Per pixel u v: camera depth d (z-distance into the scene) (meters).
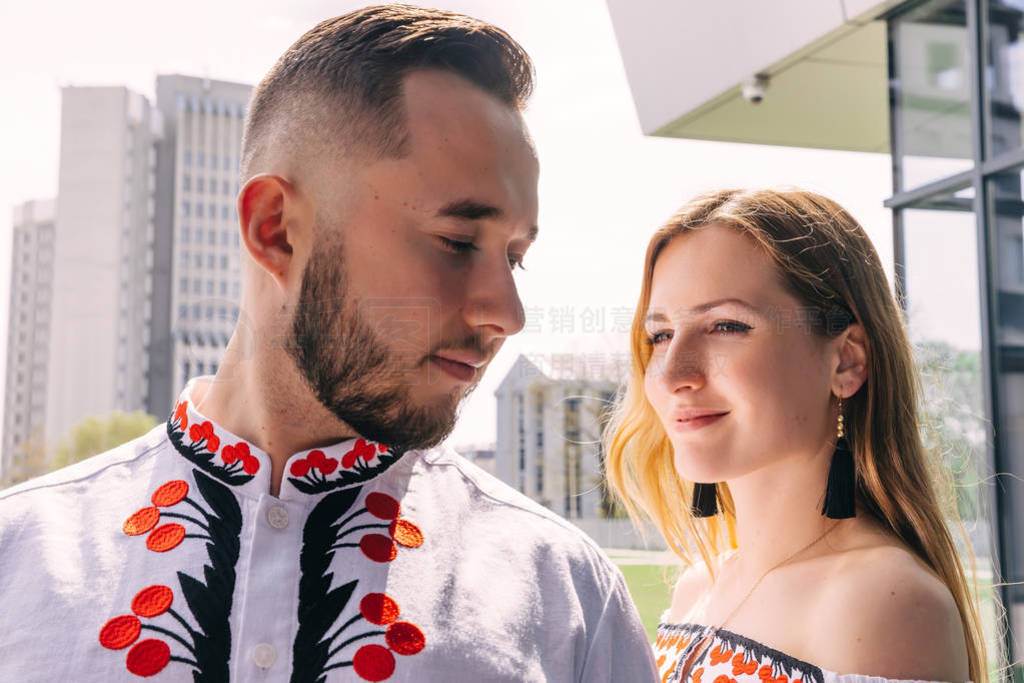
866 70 5.20
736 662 1.23
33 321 56.34
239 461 0.78
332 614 0.72
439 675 0.72
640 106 6.30
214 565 0.73
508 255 0.82
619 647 0.85
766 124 6.05
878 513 1.32
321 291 0.75
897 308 1.37
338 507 0.78
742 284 1.25
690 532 1.64
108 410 51.03
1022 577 3.17
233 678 0.69
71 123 53.09
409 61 0.75
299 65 0.80
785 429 1.25
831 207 1.34
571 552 0.87
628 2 6.09
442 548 0.80
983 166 3.92
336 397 0.76
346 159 0.74
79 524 0.76
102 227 52.47
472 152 0.75
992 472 3.50
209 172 53.25
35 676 0.67
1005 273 3.84
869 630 1.10
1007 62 3.88
